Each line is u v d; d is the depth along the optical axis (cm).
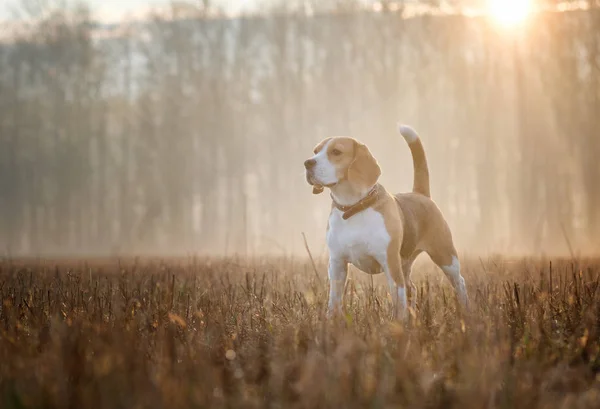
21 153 5088
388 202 817
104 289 906
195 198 4844
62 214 4975
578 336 642
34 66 5138
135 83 5156
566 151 4325
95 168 5059
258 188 4744
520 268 1145
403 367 530
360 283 909
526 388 506
